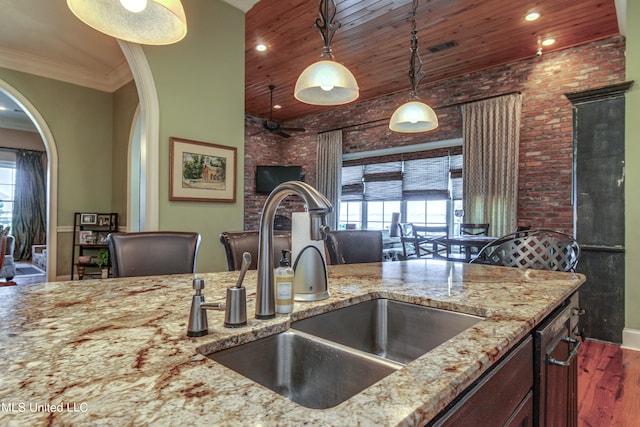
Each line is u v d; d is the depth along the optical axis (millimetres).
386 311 1238
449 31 3953
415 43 2727
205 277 1483
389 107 6199
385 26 3844
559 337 1145
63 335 775
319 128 7324
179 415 461
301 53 4547
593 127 2920
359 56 4602
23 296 1138
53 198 4547
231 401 500
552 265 1948
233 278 1461
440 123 5535
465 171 5098
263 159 7730
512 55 4566
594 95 2904
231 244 1804
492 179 4832
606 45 4090
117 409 474
